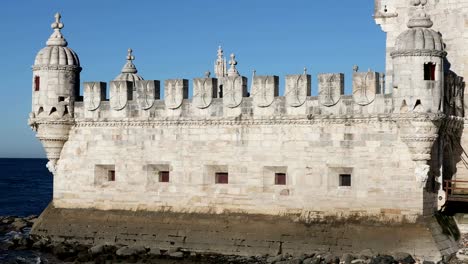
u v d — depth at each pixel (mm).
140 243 53719
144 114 54969
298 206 50594
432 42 47594
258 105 51688
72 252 53125
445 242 48250
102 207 56094
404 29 56406
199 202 53188
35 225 58000
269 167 51500
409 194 47938
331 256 47125
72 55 57188
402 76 47812
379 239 47781
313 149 50344
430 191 49062
